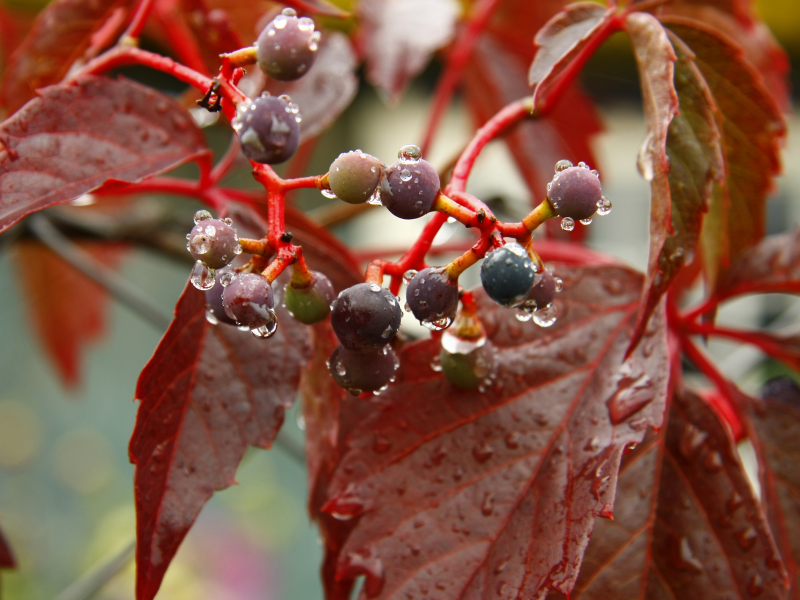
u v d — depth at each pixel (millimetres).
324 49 229
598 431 170
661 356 172
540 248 232
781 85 300
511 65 308
